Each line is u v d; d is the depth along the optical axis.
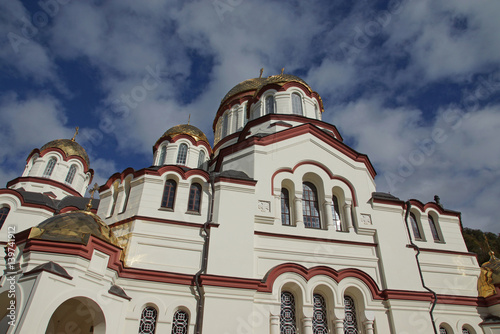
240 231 15.32
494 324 17.08
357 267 16.23
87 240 11.52
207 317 12.99
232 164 18.59
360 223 17.44
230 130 28.84
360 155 19.91
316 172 18.52
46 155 32.25
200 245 15.11
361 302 15.41
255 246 15.39
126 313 12.80
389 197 19.16
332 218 17.53
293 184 17.75
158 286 13.65
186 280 13.91
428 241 19.70
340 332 14.26
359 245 16.89
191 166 26.19
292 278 14.80
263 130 21.48
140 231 15.02
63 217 12.42
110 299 11.97
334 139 19.73
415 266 16.94
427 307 15.93
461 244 20.42
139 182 16.94
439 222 20.86
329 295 15.15
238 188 16.45
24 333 8.89
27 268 10.54
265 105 24.75
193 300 13.66
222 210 15.69
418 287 16.36
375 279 16.22
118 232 15.50
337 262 16.09
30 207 21.38
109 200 18.23
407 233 18.62
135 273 13.54
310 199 18.30
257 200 16.55
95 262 11.70
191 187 17.14
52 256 10.85
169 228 15.38
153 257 14.52
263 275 14.80
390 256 16.83
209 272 14.04
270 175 17.50
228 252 14.68
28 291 9.67
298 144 19.08
